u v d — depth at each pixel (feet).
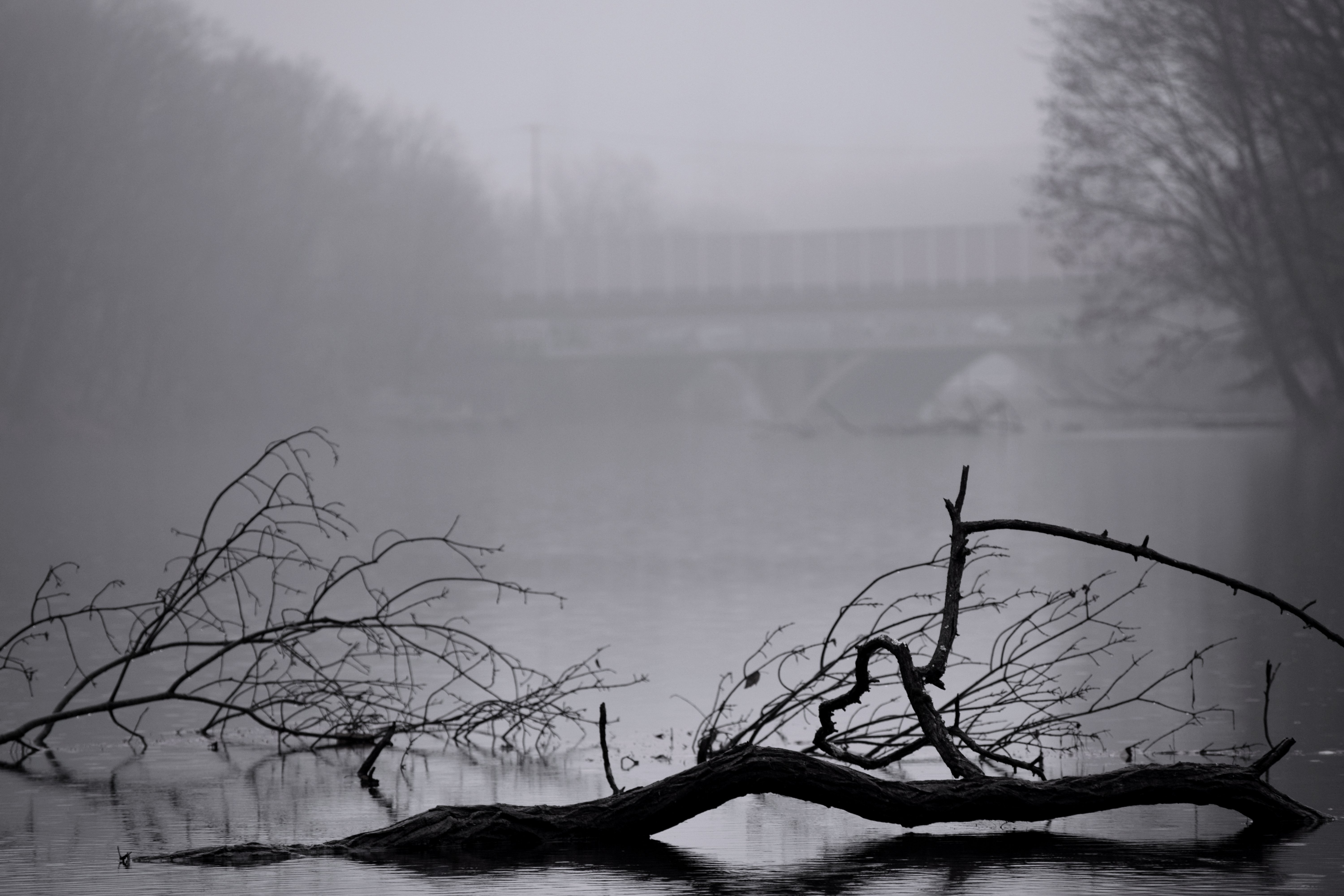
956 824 24.72
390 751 31.40
